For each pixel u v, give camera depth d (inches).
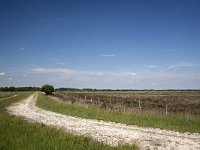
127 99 2539.4
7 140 439.8
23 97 3051.2
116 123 911.0
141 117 988.6
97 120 986.1
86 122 936.3
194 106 1708.9
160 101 2288.4
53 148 413.1
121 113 1086.4
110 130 771.4
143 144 589.6
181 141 628.4
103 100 2262.6
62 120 989.8
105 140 629.0
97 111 1165.1
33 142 436.1
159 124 856.9
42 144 422.3
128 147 505.4
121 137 669.9
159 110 1267.2
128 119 957.8
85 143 480.4
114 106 1439.5
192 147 570.3
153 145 581.6
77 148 431.8
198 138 668.7
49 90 3727.9
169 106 1694.1
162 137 672.4
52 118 1050.7
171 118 960.3
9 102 2025.1
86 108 1284.4
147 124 868.6
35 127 587.2
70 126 841.5
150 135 697.6
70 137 500.7
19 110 1407.5
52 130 556.1
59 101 1856.5
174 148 558.6
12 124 609.3
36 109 1472.7
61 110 1302.9
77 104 1491.1
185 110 1381.6
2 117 746.2
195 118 964.0
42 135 486.6
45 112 1294.3
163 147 565.3
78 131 750.5
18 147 405.4
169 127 812.0
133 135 696.4
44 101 1973.4
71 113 1184.2
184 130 773.3
